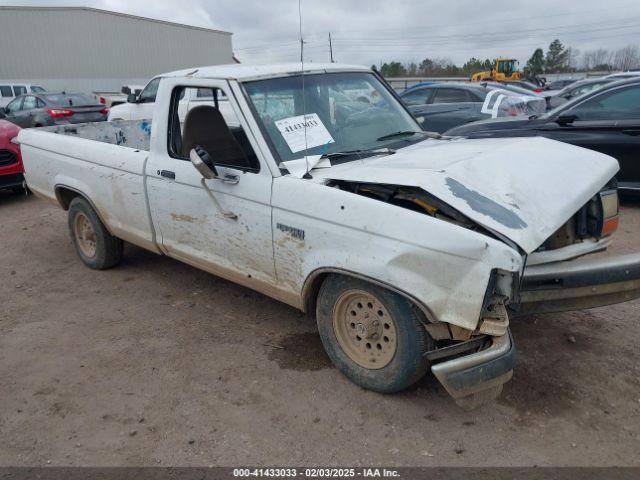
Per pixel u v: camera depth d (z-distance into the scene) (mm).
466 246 2629
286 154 3514
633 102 6625
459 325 2732
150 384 3510
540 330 3951
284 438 2971
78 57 32875
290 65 4078
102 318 4441
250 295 4781
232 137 4062
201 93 4367
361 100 4234
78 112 14703
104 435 3049
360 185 3258
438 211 2990
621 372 3428
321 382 3449
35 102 15523
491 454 2795
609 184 3752
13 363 3807
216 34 40375
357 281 3117
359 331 3242
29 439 3039
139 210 4469
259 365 3674
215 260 3980
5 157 8344
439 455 2803
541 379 3383
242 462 2811
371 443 2908
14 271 5574
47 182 5516
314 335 4043
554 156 3602
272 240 3453
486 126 7703
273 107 3695
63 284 5180
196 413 3205
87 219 5273
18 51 31406
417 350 2988
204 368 3666
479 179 3090
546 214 2979
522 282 3004
